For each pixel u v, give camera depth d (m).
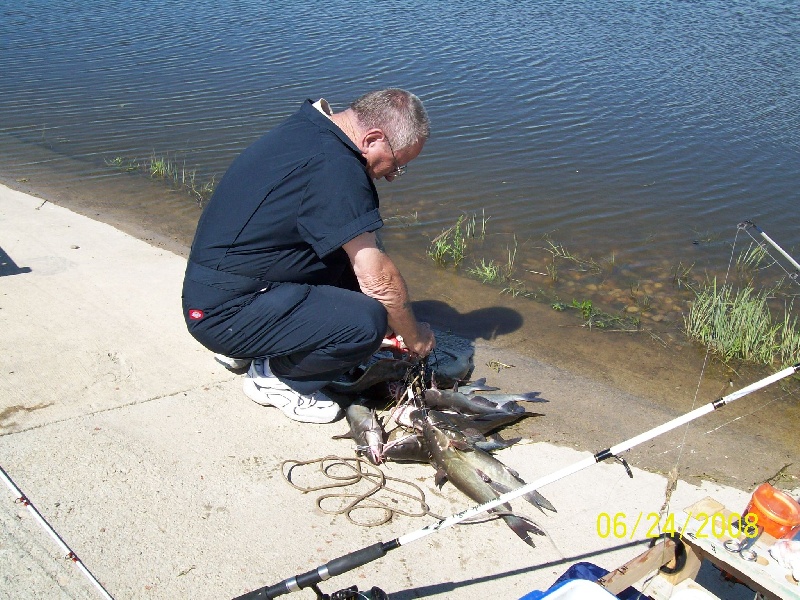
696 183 8.14
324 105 3.94
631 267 6.57
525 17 14.52
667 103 10.31
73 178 8.13
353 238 3.69
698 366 5.10
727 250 6.89
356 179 3.66
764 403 4.66
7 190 7.53
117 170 8.39
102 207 7.39
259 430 4.13
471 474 3.71
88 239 6.37
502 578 3.25
